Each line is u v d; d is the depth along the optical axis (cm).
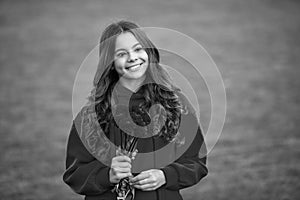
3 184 634
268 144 752
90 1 2061
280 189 574
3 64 1396
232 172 646
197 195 571
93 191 287
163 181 283
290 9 1806
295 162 671
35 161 723
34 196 591
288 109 927
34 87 1188
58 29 1725
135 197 283
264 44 1456
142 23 1736
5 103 1067
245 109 941
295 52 1366
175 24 1714
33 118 959
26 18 1862
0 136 855
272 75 1177
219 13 1817
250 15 1767
